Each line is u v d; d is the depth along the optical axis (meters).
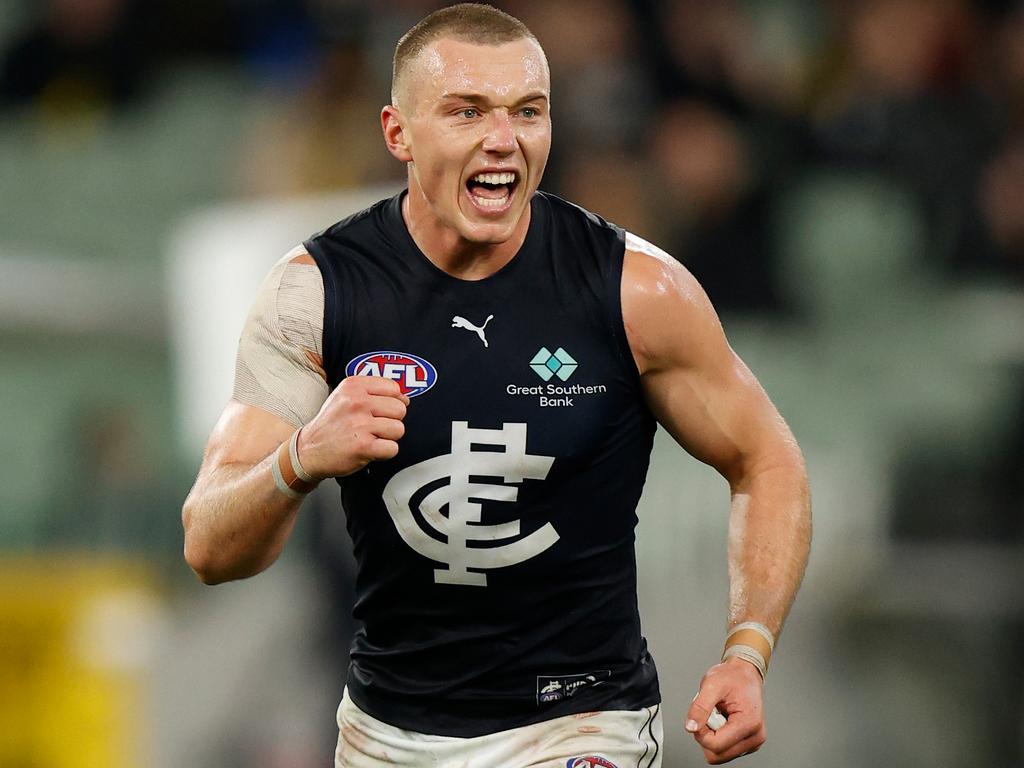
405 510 11.62
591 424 11.54
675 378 11.80
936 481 28.86
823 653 27.38
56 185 34.44
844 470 29.06
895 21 34.03
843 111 33.19
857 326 30.94
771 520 11.91
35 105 35.03
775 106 33.34
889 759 26.34
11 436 29.55
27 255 33.72
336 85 31.98
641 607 27.64
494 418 11.45
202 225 29.47
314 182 31.62
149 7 35.38
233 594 28.45
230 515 11.30
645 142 31.72
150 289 30.77
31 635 25.89
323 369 11.75
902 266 31.66
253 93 35.19
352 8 33.06
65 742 25.58
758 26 37.25
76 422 29.72
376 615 12.20
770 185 31.52
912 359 30.48
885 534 28.36
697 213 30.86
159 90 35.38
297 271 11.74
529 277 11.59
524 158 11.17
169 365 30.16
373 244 11.73
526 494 11.57
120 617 26.56
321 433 10.81
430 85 11.13
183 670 27.22
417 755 12.21
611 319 11.52
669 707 26.42
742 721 11.12
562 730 12.05
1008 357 29.97
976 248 31.45
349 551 23.88
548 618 11.94
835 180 32.62
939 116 32.66
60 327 30.08
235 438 11.68
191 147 34.59
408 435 11.48
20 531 28.81
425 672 12.14
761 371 30.48
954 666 26.94
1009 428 29.34
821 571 28.12
